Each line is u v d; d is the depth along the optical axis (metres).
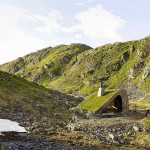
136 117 73.69
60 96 114.50
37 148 45.12
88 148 48.47
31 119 69.44
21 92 94.31
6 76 110.50
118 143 53.50
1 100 81.50
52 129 60.66
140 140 56.28
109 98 78.44
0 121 63.25
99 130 62.56
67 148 47.19
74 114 79.81
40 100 89.94
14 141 48.12
